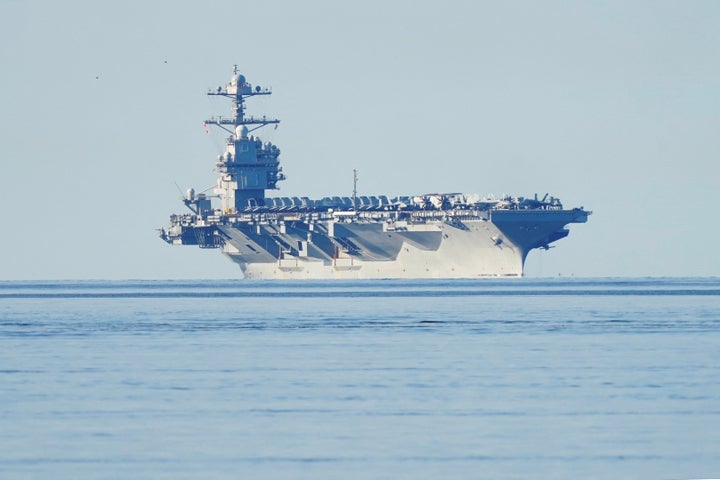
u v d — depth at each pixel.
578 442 182.75
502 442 183.38
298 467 169.25
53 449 180.50
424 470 167.00
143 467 169.50
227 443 184.00
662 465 168.62
